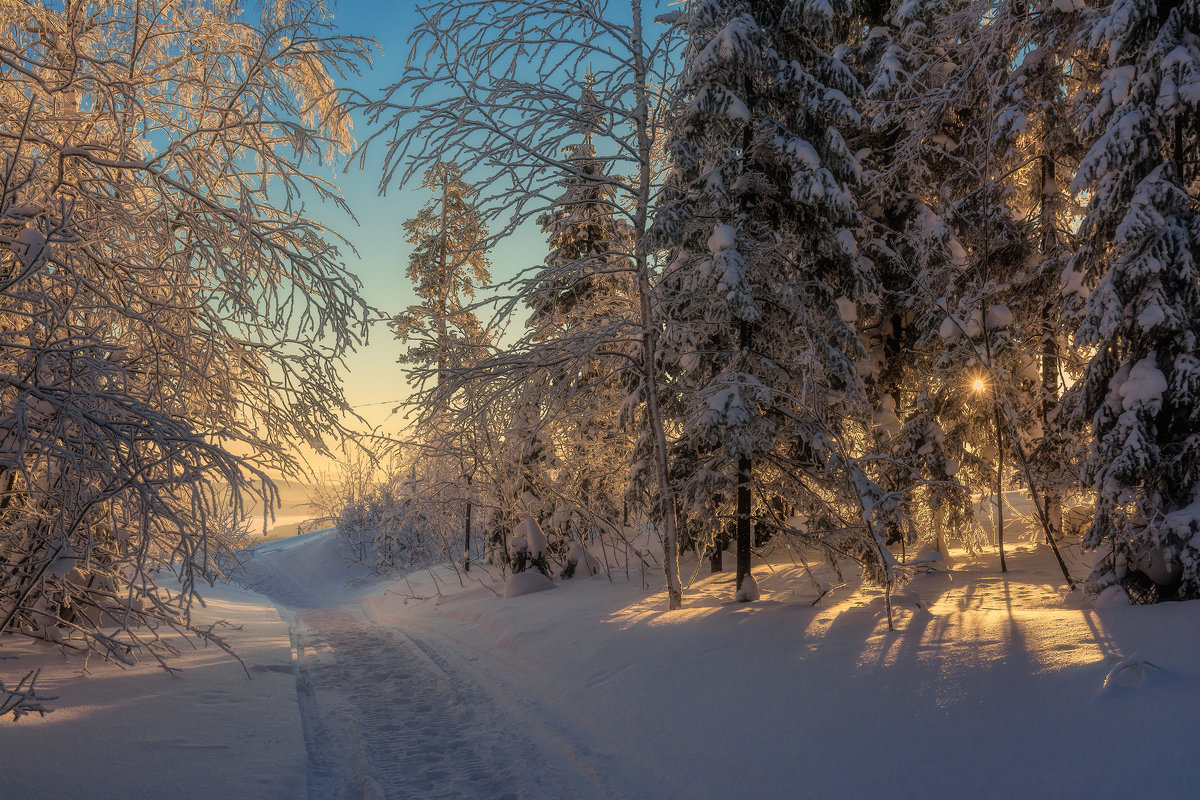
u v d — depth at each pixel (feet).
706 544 41.16
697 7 35.86
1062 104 43.09
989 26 43.29
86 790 15.37
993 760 16.20
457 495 65.00
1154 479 28.73
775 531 46.29
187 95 31.32
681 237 35.47
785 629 27.96
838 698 20.95
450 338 40.34
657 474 40.60
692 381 42.96
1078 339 30.09
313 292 27.32
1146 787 13.88
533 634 36.94
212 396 27.86
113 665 26.53
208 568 23.44
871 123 50.98
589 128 38.52
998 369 42.98
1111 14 29.71
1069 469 44.09
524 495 57.16
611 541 65.67
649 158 40.06
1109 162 29.37
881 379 50.98
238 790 16.87
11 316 22.97
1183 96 27.78
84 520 21.06
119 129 25.80
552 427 46.42
